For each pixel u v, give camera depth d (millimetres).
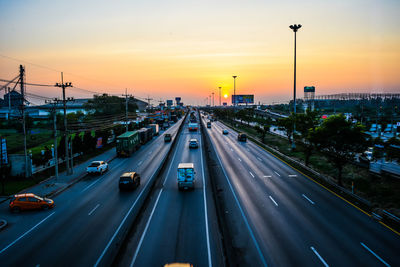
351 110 132000
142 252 14305
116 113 111562
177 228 17188
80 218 19250
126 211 20359
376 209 19891
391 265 12695
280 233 16203
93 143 46156
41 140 55656
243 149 48500
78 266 13141
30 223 18578
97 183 28703
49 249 14875
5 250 14867
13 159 30156
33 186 27828
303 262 13047
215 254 14039
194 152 45719
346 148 24312
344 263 12914
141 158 42438
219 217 17516
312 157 39719
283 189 24906
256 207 20500
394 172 25547
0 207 22031
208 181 28234
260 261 13188
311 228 16828
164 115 125000
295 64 42219
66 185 27797
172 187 26375
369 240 15203
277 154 42812
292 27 41375
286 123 50281
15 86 28797
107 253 14328
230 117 123938
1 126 75875
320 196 22906
